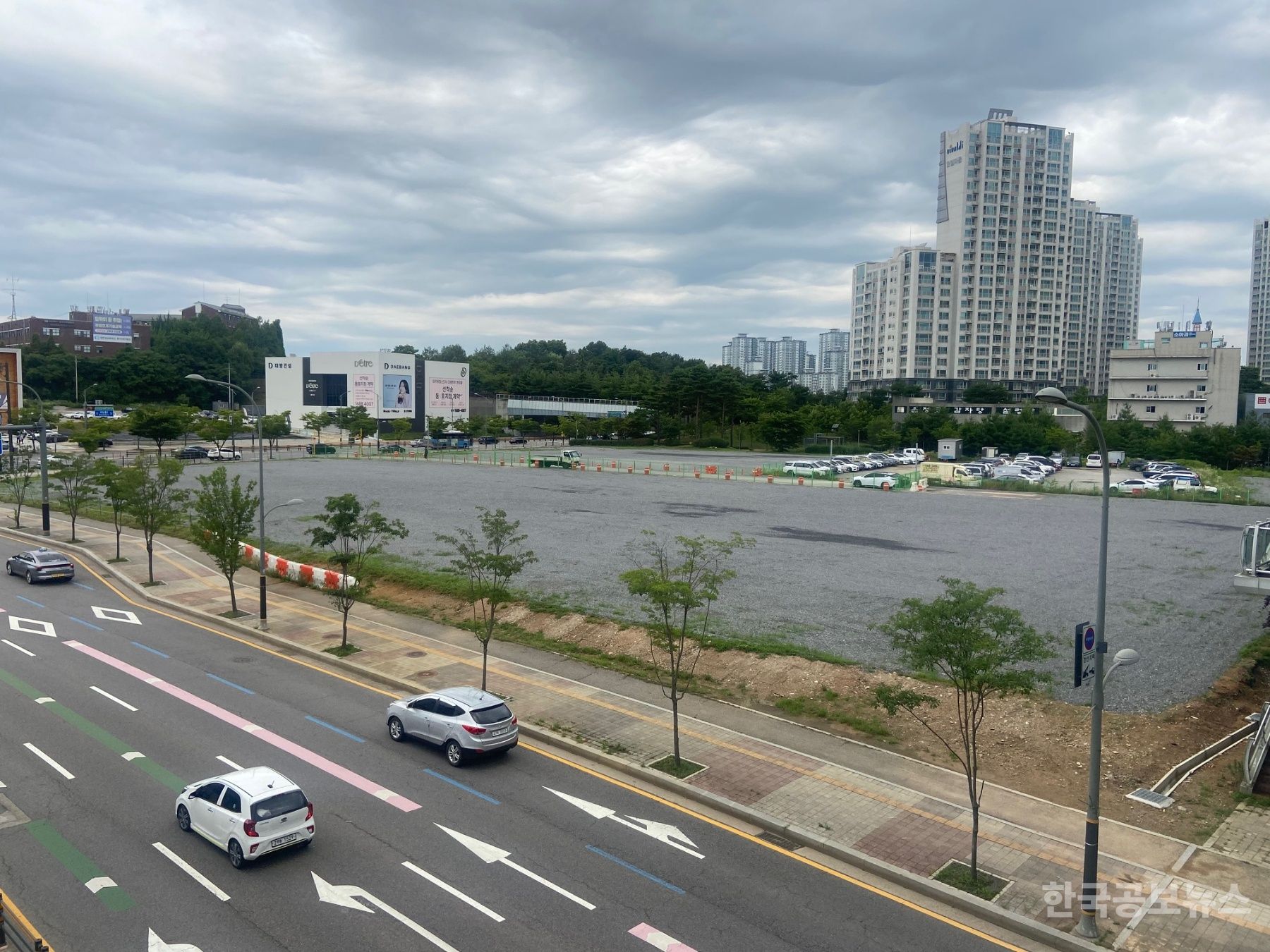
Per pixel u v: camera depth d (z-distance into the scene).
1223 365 133.38
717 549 47.75
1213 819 18.48
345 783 20.16
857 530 55.81
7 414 103.69
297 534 54.62
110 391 172.75
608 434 167.75
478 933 14.17
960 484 85.06
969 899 15.44
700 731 23.78
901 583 39.41
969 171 178.38
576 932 14.26
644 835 17.97
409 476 91.75
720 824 18.62
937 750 22.25
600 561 44.66
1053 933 14.42
